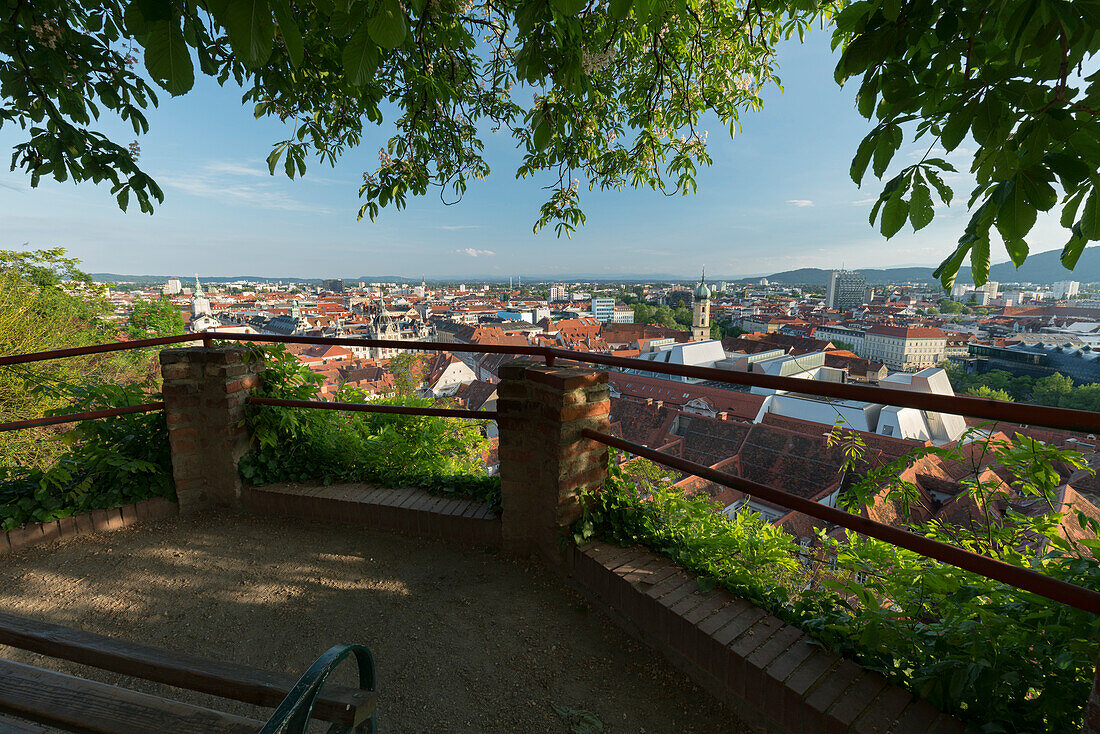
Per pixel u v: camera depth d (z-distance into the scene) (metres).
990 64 1.29
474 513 3.00
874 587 1.92
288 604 2.42
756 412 32.66
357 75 1.35
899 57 1.38
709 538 2.37
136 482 3.32
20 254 9.70
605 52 3.32
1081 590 1.04
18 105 2.55
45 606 2.40
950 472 7.75
